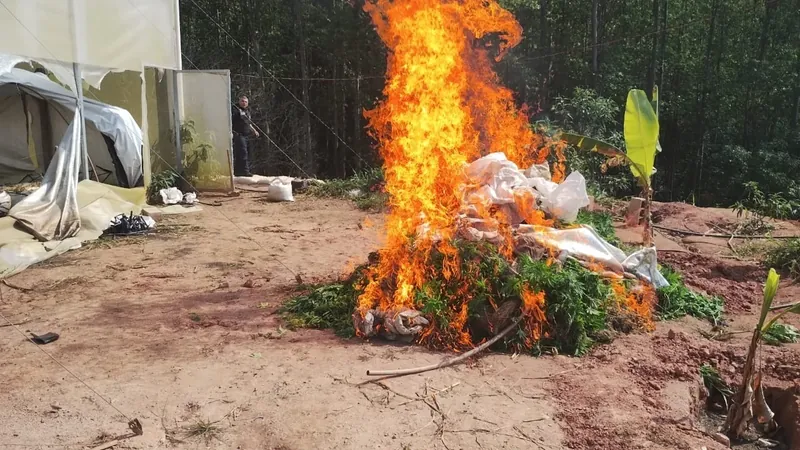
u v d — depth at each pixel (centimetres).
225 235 1012
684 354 544
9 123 1446
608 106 1789
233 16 2789
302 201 1367
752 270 845
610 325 588
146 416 425
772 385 510
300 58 2741
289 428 407
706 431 443
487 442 392
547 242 621
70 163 1010
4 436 400
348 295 626
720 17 2873
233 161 1573
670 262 868
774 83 2805
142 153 1338
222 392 458
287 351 534
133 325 601
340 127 2877
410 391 459
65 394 457
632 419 424
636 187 2167
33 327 597
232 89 2552
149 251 902
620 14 2734
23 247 845
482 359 520
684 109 2944
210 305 661
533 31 2477
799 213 1415
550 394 459
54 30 1052
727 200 2628
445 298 571
